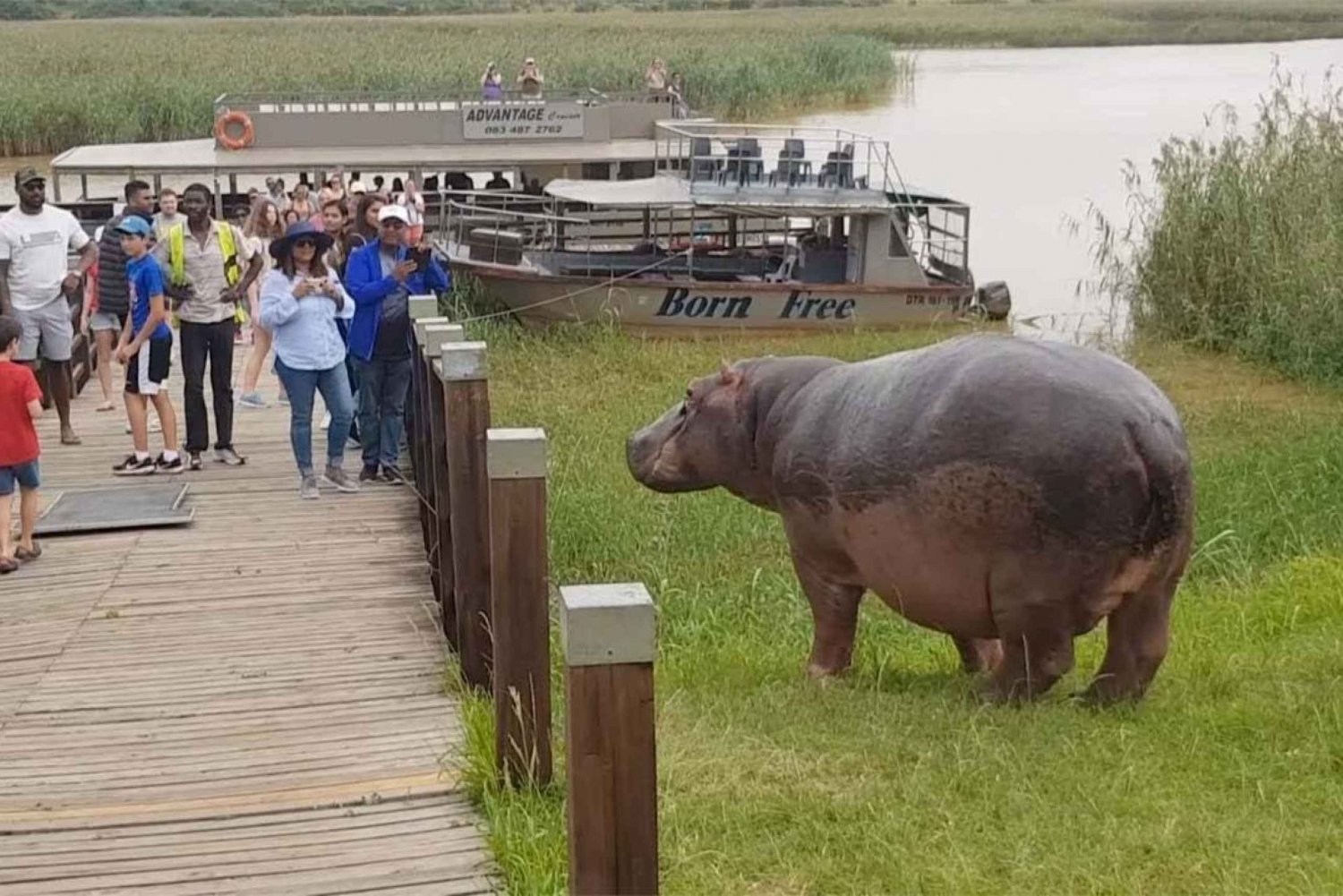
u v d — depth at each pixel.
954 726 7.95
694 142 25.78
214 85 49.69
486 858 7.06
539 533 7.46
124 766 8.43
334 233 16.77
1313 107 41.59
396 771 8.22
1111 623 8.35
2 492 12.20
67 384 16.00
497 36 73.50
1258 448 17.09
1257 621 10.51
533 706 7.57
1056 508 7.82
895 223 25.75
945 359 8.37
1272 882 6.22
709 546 13.65
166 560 12.39
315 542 12.79
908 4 140.25
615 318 24.86
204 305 14.79
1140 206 32.97
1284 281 22.70
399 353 14.20
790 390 9.48
